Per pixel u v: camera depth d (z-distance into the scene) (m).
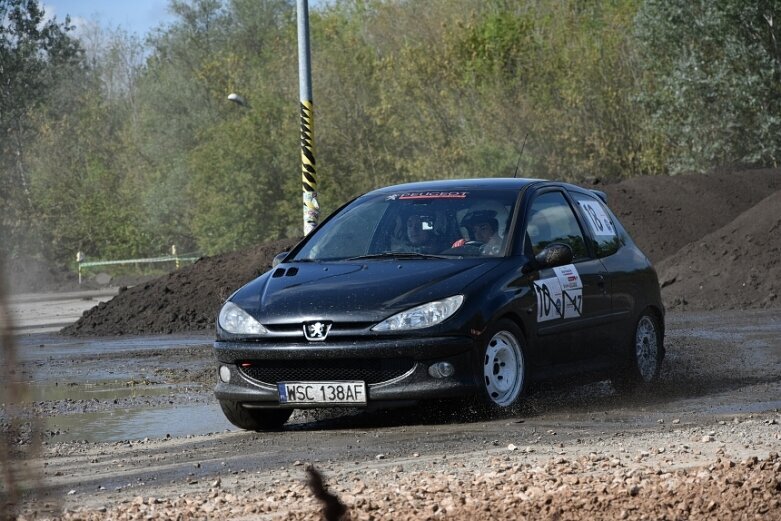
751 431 18.59
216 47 190.88
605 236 25.75
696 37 96.94
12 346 8.62
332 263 22.86
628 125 105.38
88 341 48.09
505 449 17.78
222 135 125.44
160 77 165.88
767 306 48.47
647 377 25.86
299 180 123.31
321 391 20.69
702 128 96.44
